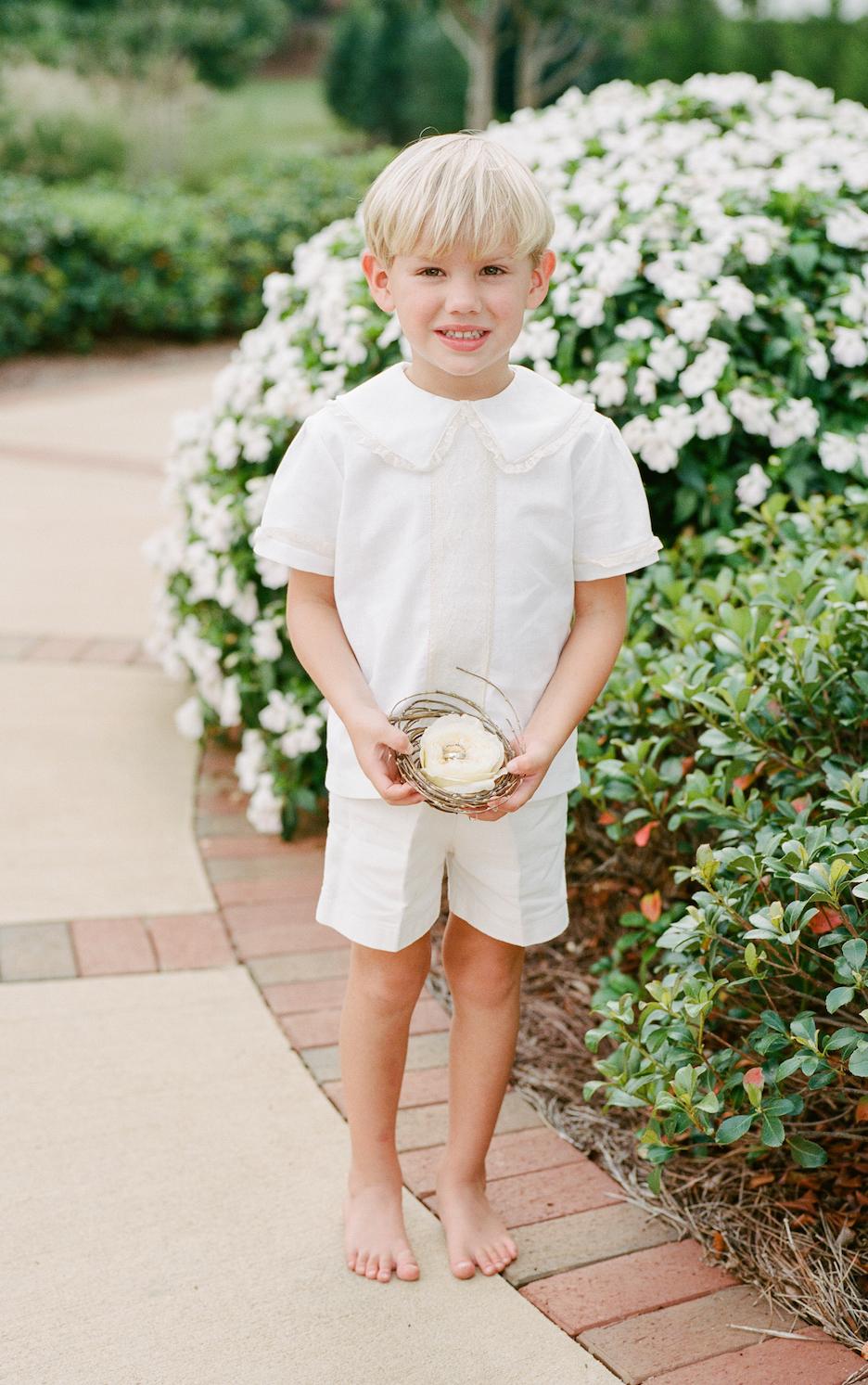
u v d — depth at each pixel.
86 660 4.54
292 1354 1.81
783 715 2.33
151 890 3.10
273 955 2.85
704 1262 2.02
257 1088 2.39
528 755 1.74
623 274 3.12
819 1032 2.03
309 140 24.52
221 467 3.51
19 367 10.26
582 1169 2.23
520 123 4.18
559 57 19.88
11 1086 2.36
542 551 1.78
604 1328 1.87
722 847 2.34
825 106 4.14
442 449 1.74
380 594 1.79
